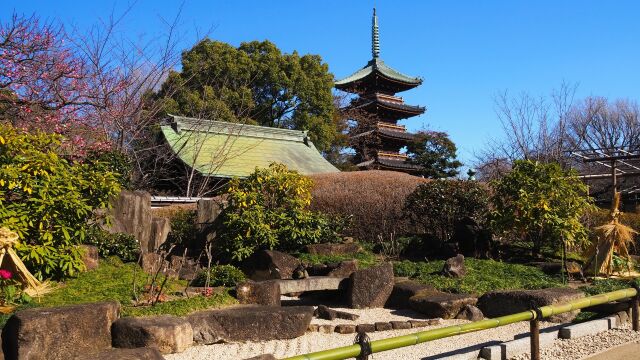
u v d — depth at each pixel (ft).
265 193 32.60
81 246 25.31
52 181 23.38
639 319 22.75
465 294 25.77
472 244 34.24
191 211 38.37
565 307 18.76
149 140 62.95
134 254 28.25
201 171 60.85
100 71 49.11
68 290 22.13
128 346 17.26
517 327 22.71
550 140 77.05
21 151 23.18
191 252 32.71
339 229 36.01
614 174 60.29
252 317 20.26
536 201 32.09
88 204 25.27
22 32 42.78
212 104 78.95
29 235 22.88
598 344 20.03
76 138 43.88
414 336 14.30
